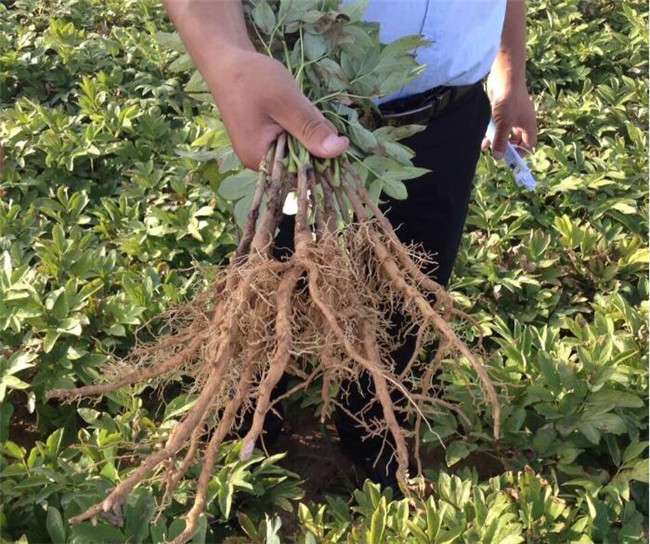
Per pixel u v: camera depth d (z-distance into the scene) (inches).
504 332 97.2
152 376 53.3
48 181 133.0
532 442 87.1
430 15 65.9
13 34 178.5
